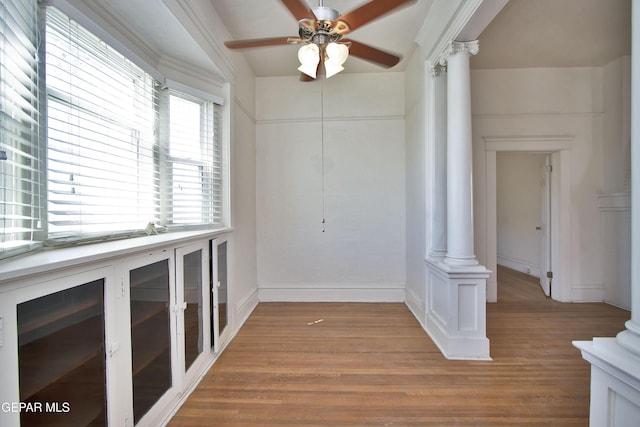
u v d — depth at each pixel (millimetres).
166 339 1601
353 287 3596
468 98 2244
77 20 1276
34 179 1156
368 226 3580
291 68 3375
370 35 2762
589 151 3434
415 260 3113
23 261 892
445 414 1586
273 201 3637
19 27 1060
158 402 1493
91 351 1103
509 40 2820
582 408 1625
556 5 2287
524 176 4863
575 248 3453
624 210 3213
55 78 1224
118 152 1673
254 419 1562
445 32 2248
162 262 1563
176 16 1660
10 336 795
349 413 1599
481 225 3463
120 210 1699
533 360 2135
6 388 784
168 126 2066
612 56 3180
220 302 2389
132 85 1754
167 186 2061
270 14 2344
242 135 3033
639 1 928
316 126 3588
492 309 3199
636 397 888
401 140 3537
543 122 3445
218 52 2307
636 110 941
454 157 2268
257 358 2193
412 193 3219
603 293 3430
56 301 972
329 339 2512
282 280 3648
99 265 1105
